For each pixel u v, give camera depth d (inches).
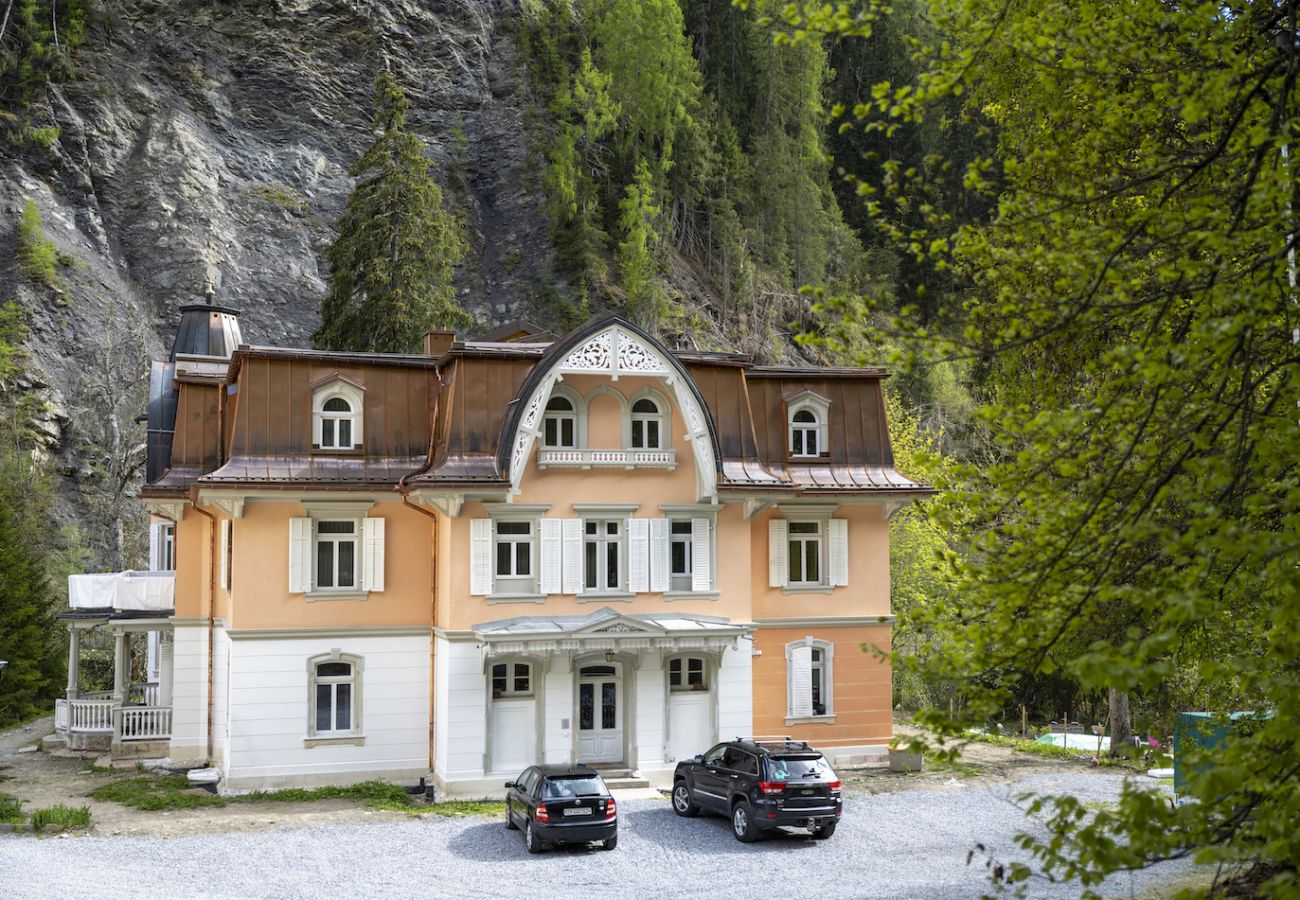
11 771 1237.7
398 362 1180.5
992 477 421.1
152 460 1398.9
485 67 3804.1
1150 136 485.7
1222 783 297.6
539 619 1103.6
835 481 1253.1
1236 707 637.3
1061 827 333.1
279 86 3422.7
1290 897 285.1
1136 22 418.9
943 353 400.5
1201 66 406.3
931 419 2610.7
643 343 1127.0
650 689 1131.9
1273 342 420.8
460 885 786.8
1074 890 733.3
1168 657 528.7
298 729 1103.6
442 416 1151.6
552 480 1123.3
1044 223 420.8
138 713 1274.6
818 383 1290.6
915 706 1712.6
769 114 4188.0
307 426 1133.7
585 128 3732.8
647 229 3385.8
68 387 2659.9
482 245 3481.8
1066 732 1549.0
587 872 822.5
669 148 3725.4
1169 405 382.0
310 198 3299.7
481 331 3233.3
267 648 1098.1
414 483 1077.1
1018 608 383.6
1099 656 313.0
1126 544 363.6
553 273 3385.8
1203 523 322.0
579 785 883.4
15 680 1738.4
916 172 421.1
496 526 1115.3
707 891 767.7
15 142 2957.7
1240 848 303.7
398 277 2085.4
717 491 1144.2
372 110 3531.0
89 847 886.4
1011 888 746.2
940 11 455.8
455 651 1082.7
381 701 1130.0
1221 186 422.3
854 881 790.5
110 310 2810.0
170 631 1301.7
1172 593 322.7
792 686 1222.9
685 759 1106.7
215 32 3400.6
